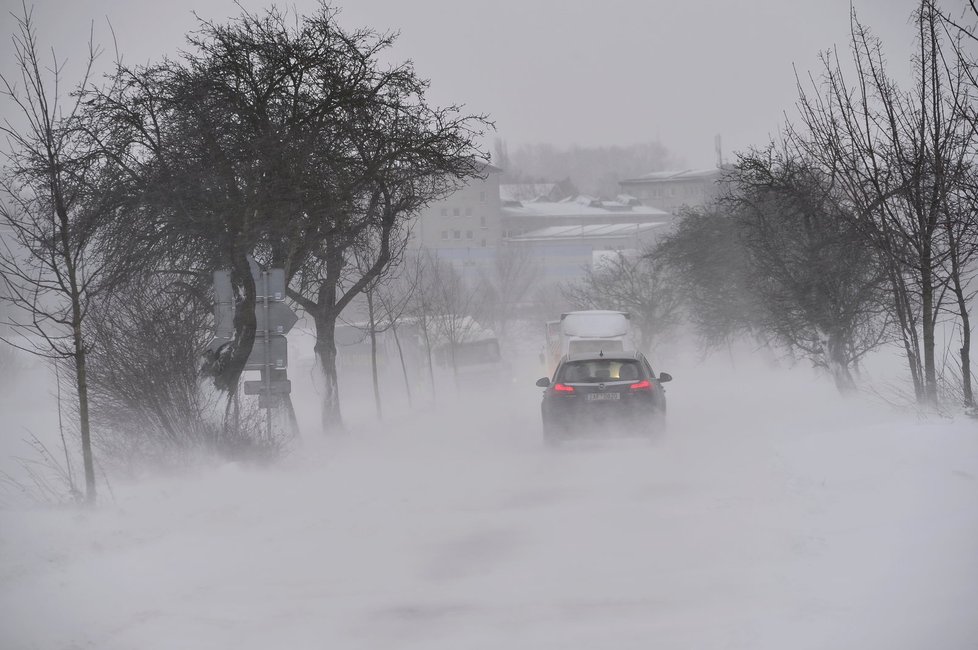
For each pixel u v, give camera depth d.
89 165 51.88
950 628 16.61
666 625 18.31
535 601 20.58
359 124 61.12
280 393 50.16
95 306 47.81
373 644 18.14
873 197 49.19
